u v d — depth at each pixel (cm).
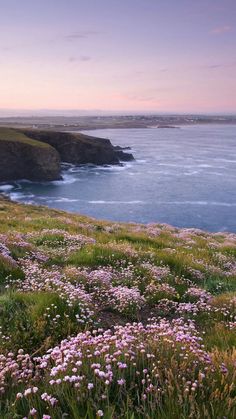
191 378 421
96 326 741
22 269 1078
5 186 13938
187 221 8394
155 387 382
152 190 12062
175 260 1434
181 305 932
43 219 2580
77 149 18412
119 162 19288
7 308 752
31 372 454
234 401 370
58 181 14812
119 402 383
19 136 17225
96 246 1457
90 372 420
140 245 1797
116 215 9056
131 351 450
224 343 634
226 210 9344
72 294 797
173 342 493
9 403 393
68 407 369
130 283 1077
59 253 1392
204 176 14638
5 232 1786
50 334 665
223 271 1491
